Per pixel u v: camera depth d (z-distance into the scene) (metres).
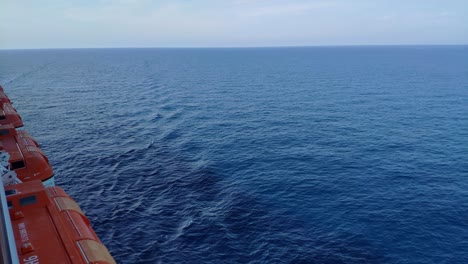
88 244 14.64
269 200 33.88
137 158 46.00
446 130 59.97
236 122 66.81
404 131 59.44
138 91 111.06
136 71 188.38
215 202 33.31
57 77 153.88
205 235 27.47
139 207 32.09
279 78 146.00
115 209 31.62
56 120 67.25
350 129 60.78
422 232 28.27
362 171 41.62
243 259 24.61
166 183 37.78
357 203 33.34
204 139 55.50
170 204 32.78
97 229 28.12
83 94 103.50
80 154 47.16
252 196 34.66
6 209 10.20
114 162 44.31
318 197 34.66
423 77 144.38
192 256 24.80
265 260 24.50
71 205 18.28
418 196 34.91
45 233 15.19
